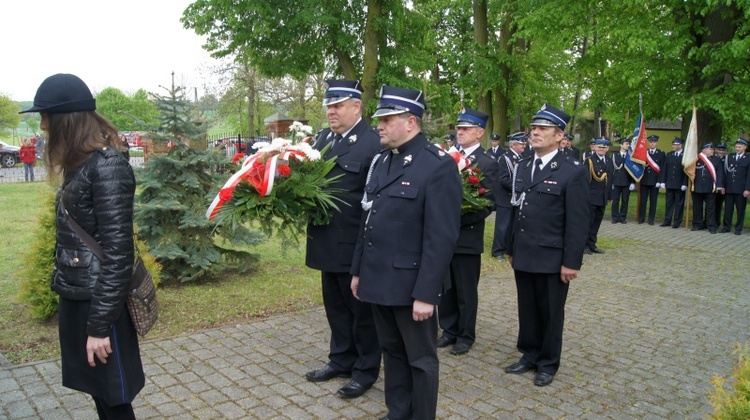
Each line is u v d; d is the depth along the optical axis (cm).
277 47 1825
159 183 639
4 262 760
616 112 1722
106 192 241
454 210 312
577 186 415
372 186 337
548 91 2670
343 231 397
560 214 421
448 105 1886
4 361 441
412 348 322
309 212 389
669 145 3092
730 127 1499
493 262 843
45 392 390
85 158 246
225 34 1800
